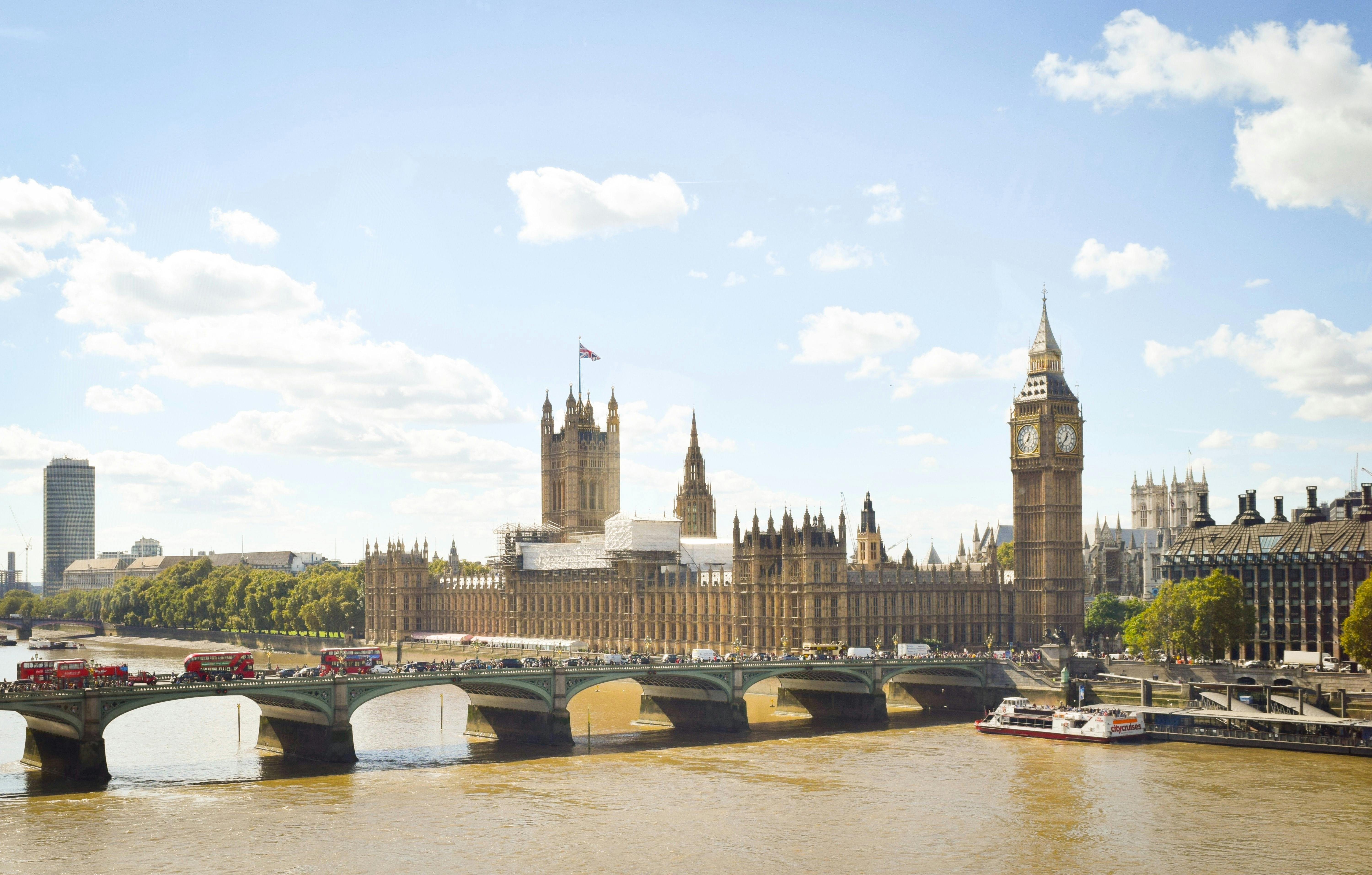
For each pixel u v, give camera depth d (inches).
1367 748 7844.5
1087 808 6427.2
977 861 5521.7
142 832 5841.5
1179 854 5615.2
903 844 5772.6
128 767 7377.0
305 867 5364.2
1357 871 5378.9
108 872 5255.9
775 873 5339.6
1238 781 7096.5
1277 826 6077.8
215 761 7628.0
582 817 6215.6
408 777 7155.5
